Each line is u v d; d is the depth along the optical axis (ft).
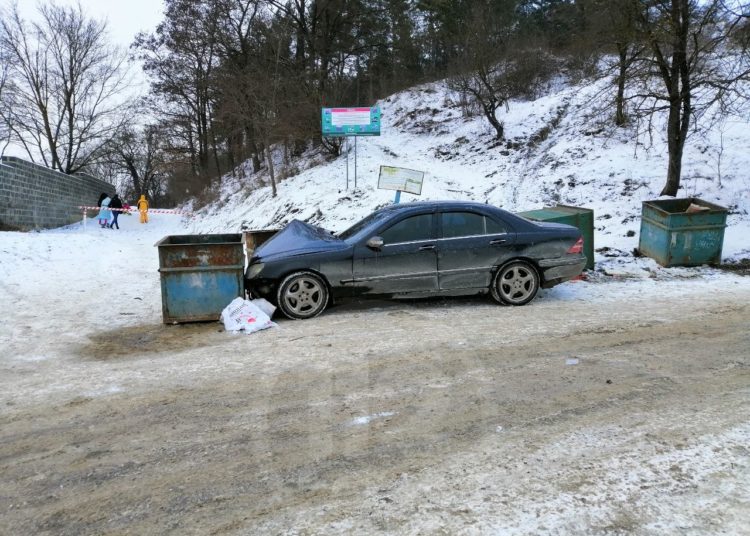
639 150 53.21
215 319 22.22
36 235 45.85
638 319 20.71
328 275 22.12
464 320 21.13
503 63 83.92
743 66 36.78
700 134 51.42
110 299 27.43
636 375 14.75
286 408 13.15
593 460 10.37
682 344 17.48
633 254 34.45
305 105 75.72
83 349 18.81
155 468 10.54
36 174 72.33
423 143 81.61
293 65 89.10
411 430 11.81
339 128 57.98
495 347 17.48
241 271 22.25
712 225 31.27
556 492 9.34
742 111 51.06
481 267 23.09
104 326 22.06
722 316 20.92
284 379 15.11
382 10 94.38
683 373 14.84
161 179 188.14
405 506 9.05
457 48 90.22
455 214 23.22
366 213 49.98
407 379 14.83
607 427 11.71
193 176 121.70
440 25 109.09
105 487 9.92
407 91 106.73
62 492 9.80
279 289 21.81
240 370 15.99
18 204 66.13
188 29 101.09
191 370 16.17
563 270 23.79
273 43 86.53
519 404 13.01
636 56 38.93
